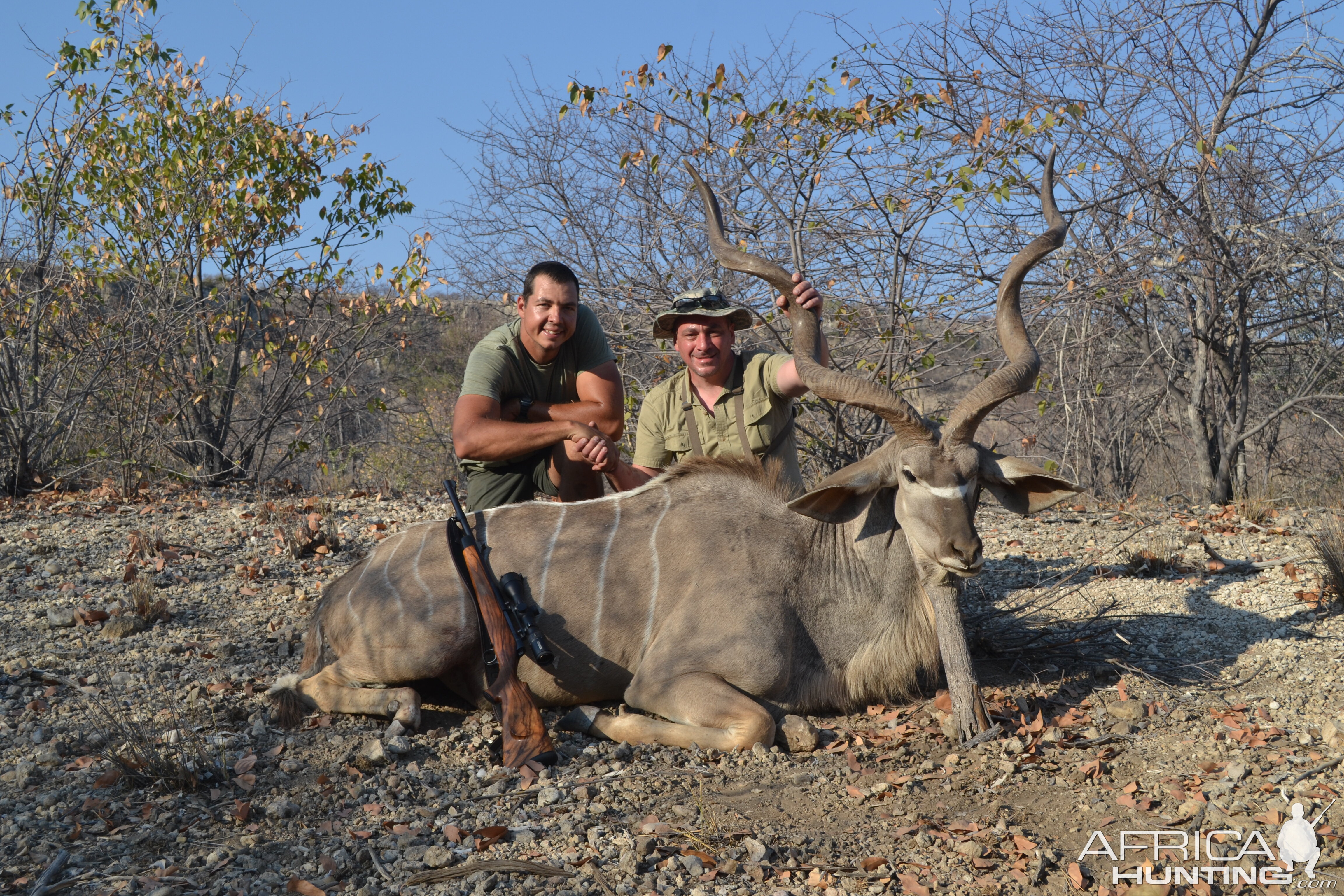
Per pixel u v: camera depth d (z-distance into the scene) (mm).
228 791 3355
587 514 4289
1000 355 8906
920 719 4062
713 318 4758
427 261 10672
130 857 2941
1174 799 3301
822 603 4109
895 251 8578
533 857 2928
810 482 8992
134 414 9945
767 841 3020
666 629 4039
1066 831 3113
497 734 3906
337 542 6707
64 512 8117
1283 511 8000
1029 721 3973
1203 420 9688
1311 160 9047
